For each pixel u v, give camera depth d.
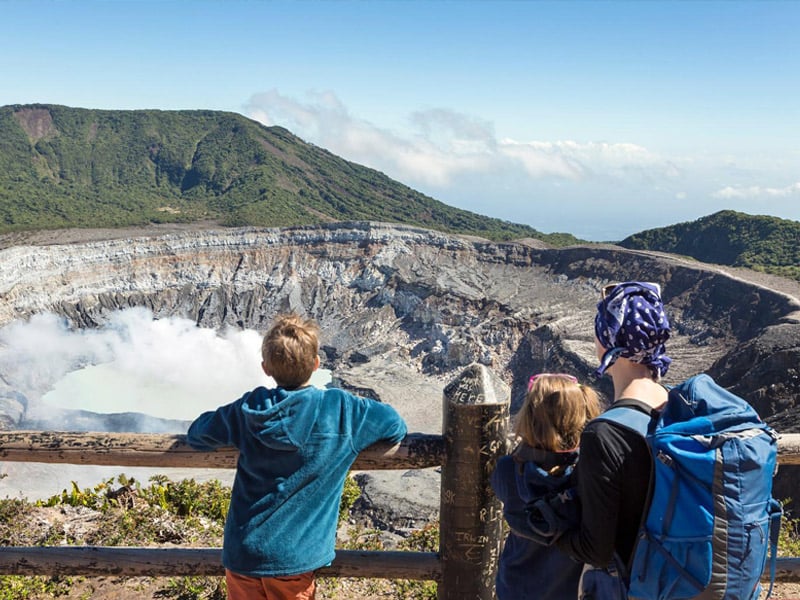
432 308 126.12
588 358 94.94
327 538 4.06
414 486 52.38
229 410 4.12
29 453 4.44
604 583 3.28
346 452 3.98
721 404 3.02
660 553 2.94
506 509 3.58
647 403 3.25
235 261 155.38
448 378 109.19
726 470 2.84
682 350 96.50
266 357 4.01
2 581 6.87
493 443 4.08
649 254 124.06
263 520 3.94
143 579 7.30
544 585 3.65
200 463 4.34
